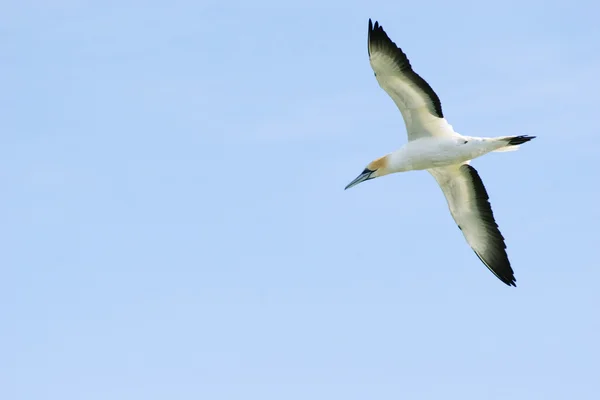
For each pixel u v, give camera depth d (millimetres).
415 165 21297
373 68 20281
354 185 21938
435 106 20609
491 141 20469
